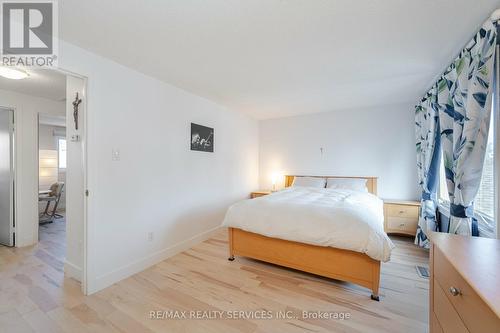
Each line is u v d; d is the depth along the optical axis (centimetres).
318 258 214
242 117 437
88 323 160
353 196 303
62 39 178
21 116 305
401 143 372
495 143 155
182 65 225
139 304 181
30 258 266
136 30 166
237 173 419
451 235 126
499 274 81
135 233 235
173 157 282
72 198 223
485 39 151
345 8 142
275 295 194
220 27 163
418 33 170
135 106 236
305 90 304
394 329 154
